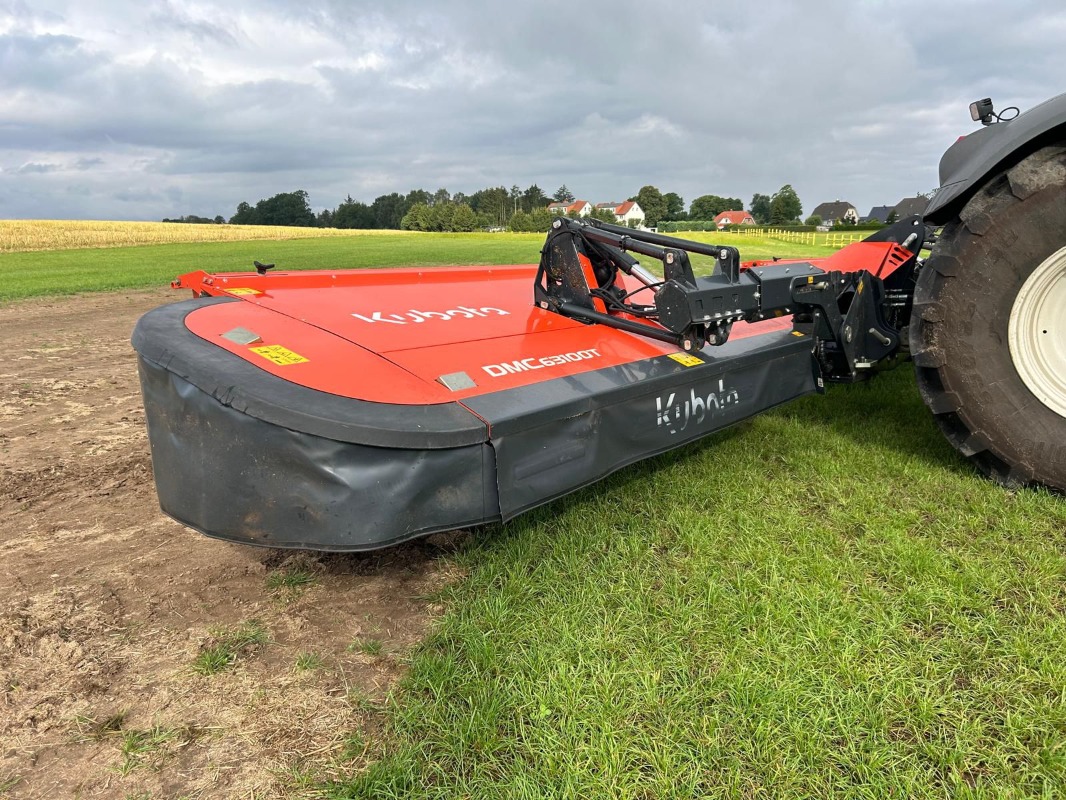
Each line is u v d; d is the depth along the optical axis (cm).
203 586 229
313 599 221
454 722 163
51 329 905
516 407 190
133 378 575
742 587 213
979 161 269
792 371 290
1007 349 266
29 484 322
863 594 210
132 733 164
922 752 154
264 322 222
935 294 276
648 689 171
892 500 275
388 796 145
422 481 176
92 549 255
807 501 277
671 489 287
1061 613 198
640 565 229
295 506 174
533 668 180
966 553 232
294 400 172
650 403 226
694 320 233
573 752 154
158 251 3547
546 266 280
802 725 161
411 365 202
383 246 3859
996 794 142
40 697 176
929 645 187
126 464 350
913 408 395
